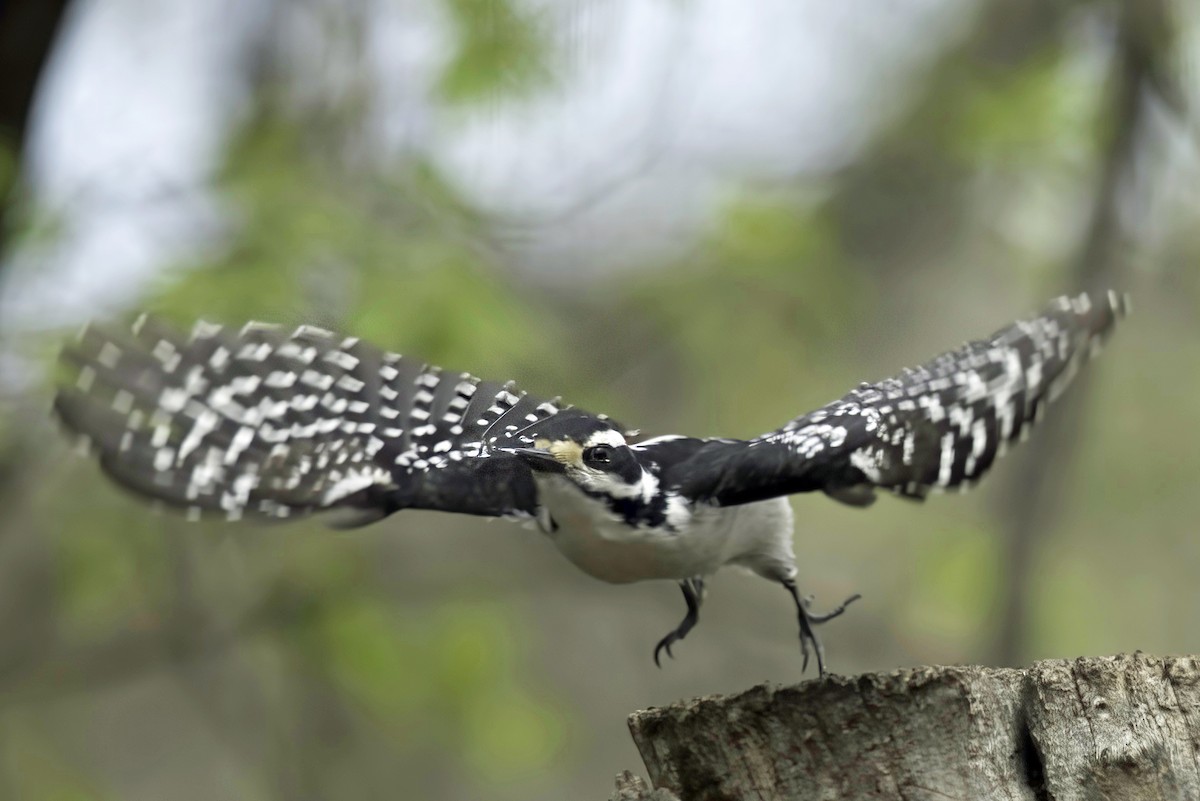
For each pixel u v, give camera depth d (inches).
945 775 222.5
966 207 570.9
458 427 284.5
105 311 379.9
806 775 227.0
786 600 611.2
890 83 566.6
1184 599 649.6
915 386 281.7
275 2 466.0
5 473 442.0
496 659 522.6
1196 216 582.9
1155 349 618.8
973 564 555.8
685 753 233.9
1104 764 219.3
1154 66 526.0
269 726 588.1
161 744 728.3
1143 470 628.4
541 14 426.9
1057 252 563.2
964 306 577.6
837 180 566.6
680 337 518.0
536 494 286.4
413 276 392.8
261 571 516.4
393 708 514.0
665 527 282.0
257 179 412.8
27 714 545.6
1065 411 564.1
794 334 523.2
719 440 298.4
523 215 459.8
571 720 550.3
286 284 381.1
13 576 511.2
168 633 512.1
